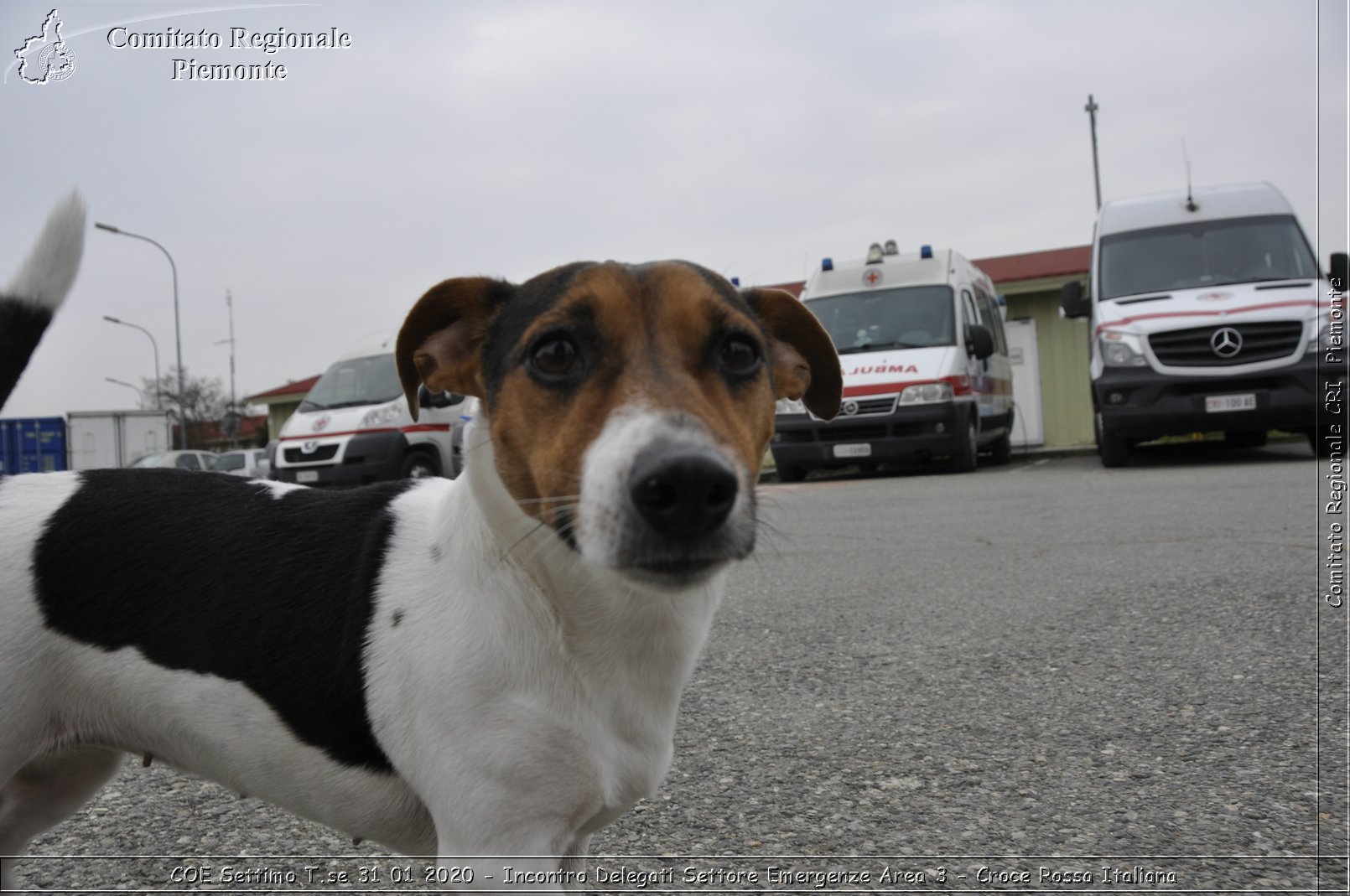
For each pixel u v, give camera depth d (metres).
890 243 14.19
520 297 1.99
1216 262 10.70
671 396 1.66
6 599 1.94
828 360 2.46
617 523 1.51
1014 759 2.76
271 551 2.00
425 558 1.88
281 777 1.94
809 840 2.37
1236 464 10.18
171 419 51.25
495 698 1.74
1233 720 2.93
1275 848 2.24
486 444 1.87
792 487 11.27
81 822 2.57
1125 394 10.22
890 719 3.10
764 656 3.80
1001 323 15.27
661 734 1.89
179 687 1.96
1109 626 3.94
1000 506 7.85
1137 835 2.33
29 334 2.28
